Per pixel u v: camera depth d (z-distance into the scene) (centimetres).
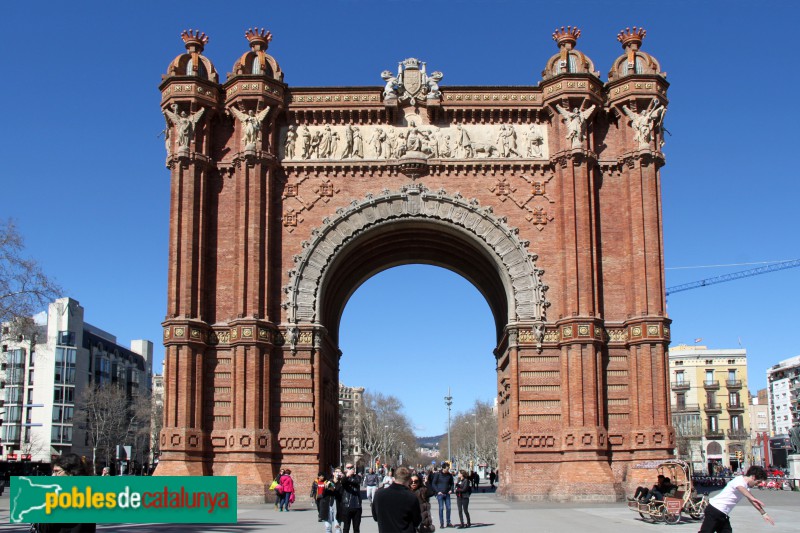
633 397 6444
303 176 6862
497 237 6769
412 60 7006
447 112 6944
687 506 4675
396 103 6831
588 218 6619
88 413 16150
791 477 9481
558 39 7006
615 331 6606
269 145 6806
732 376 19112
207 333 6569
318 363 6619
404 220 6819
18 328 6762
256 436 6312
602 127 6919
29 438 17150
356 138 6925
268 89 6794
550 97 6806
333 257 6750
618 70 6931
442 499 4503
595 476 6212
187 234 6569
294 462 6431
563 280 6625
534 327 6600
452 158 6869
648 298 6519
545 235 6781
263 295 6562
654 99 6725
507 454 6962
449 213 6806
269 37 7038
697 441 18775
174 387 6362
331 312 7594
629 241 6675
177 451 6259
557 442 6456
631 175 6712
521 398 6531
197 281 6569
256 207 6631
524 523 4628
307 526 4459
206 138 6794
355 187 6862
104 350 19725
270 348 6525
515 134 6925
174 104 6731
